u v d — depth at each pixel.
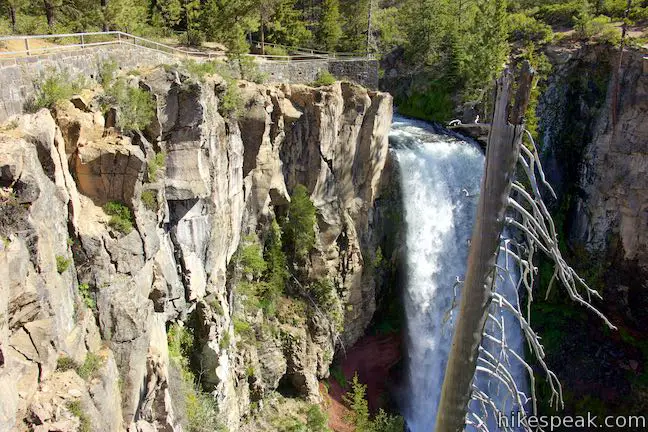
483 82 53.75
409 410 44.06
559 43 55.00
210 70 32.19
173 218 27.89
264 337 37.69
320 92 39.28
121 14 35.88
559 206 53.38
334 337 41.59
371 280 44.53
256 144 34.34
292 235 40.44
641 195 47.44
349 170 42.38
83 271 19.05
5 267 14.27
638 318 48.88
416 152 46.03
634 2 59.53
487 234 10.00
